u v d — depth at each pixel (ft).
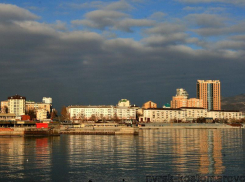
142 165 384.68
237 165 383.45
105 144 606.55
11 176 337.11
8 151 504.02
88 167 375.45
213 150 509.76
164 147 550.77
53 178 329.93
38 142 654.94
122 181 318.04
